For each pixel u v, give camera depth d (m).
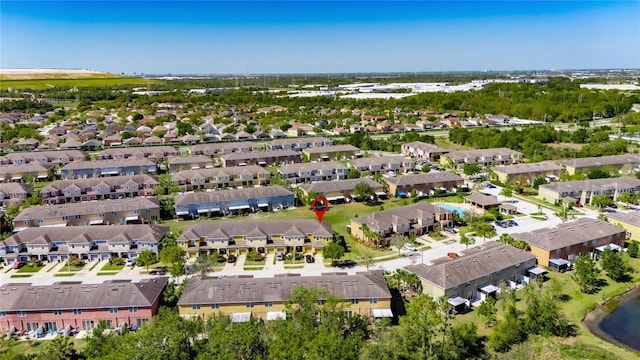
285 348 65.06
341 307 76.50
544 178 170.12
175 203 140.25
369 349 68.38
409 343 71.50
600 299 91.56
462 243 116.94
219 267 106.19
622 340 78.50
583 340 77.94
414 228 122.62
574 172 177.25
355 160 195.38
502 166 180.88
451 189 166.00
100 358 64.69
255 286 85.69
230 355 63.41
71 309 82.06
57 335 81.25
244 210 146.00
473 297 91.62
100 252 110.81
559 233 109.31
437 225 127.31
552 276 100.81
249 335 66.81
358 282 86.31
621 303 90.69
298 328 70.56
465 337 75.19
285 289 84.88
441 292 86.56
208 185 170.75
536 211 143.75
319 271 103.62
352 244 119.31
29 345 78.44
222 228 115.00
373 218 121.44
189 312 82.94
